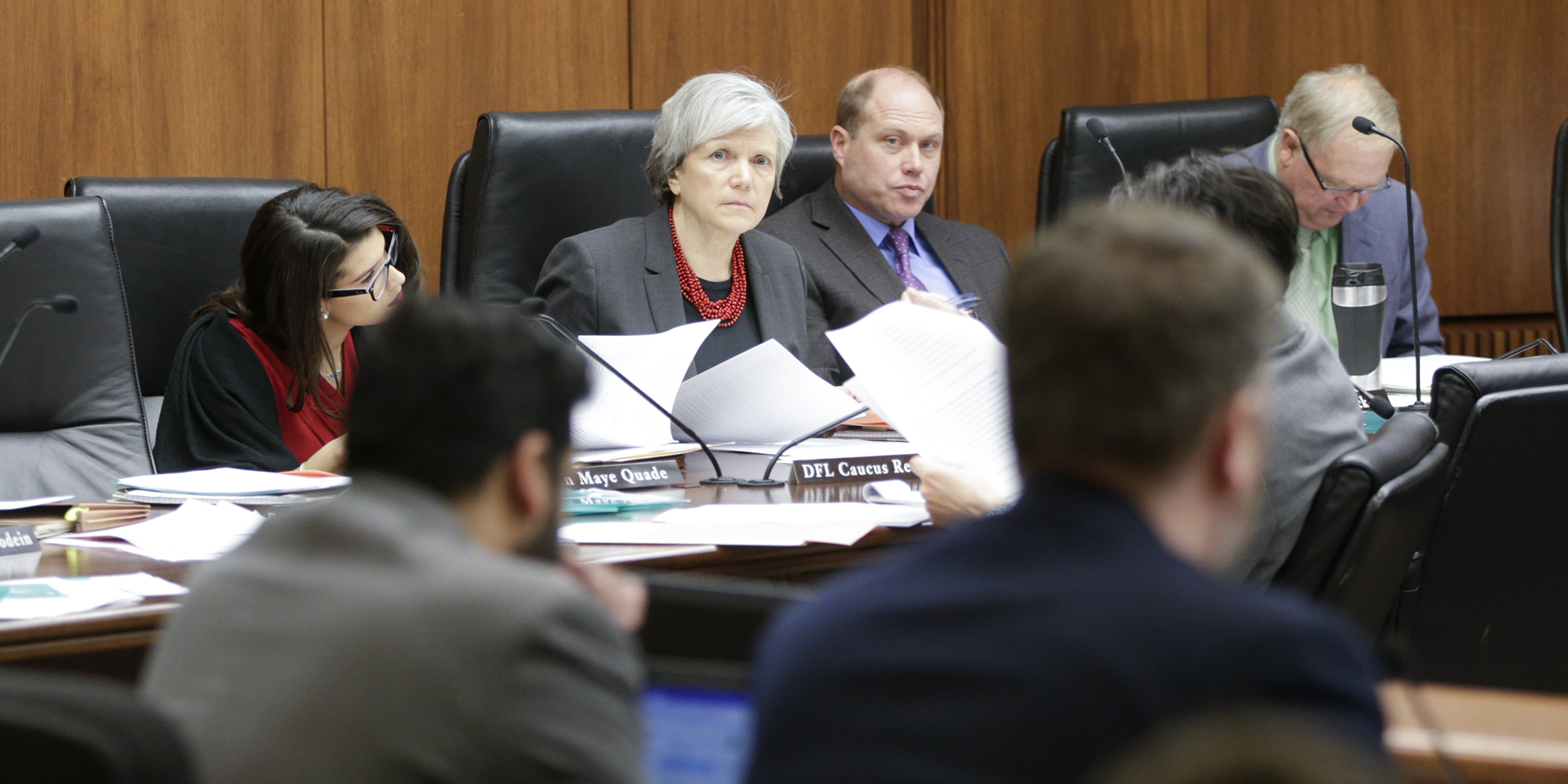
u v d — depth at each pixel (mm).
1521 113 15578
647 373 6523
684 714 2791
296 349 7438
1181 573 1989
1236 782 964
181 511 5312
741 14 12914
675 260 8234
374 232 7543
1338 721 1849
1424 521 4574
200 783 2297
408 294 7789
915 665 1955
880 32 13453
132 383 7188
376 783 2395
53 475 6859
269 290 7445
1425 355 9961
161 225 8398
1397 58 15117
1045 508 2092
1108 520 2055
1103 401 2105
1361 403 7164
